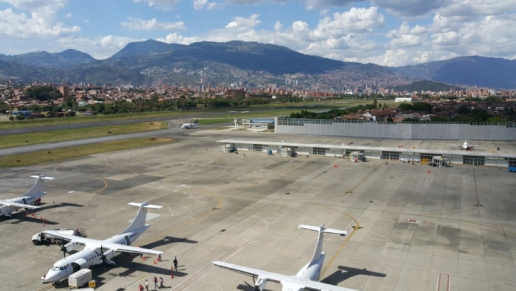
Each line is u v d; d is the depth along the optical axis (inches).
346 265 2223.2
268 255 2358.5
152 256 2348.7
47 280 1919.3
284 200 3501.5
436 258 2311.8
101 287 1984.5
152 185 4033.0
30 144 6707.7
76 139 7381.9
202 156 5748.0
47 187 3924.7
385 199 3526.1
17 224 2883.9
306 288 1717.5
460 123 7460.6
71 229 2674.7
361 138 7716.5
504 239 2598.4
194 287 1985.7
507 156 4899.1
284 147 5969.5
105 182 4151.1
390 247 2470.5
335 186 3993.6
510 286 1989.4
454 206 3307.1
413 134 7593.5
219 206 3326.8
